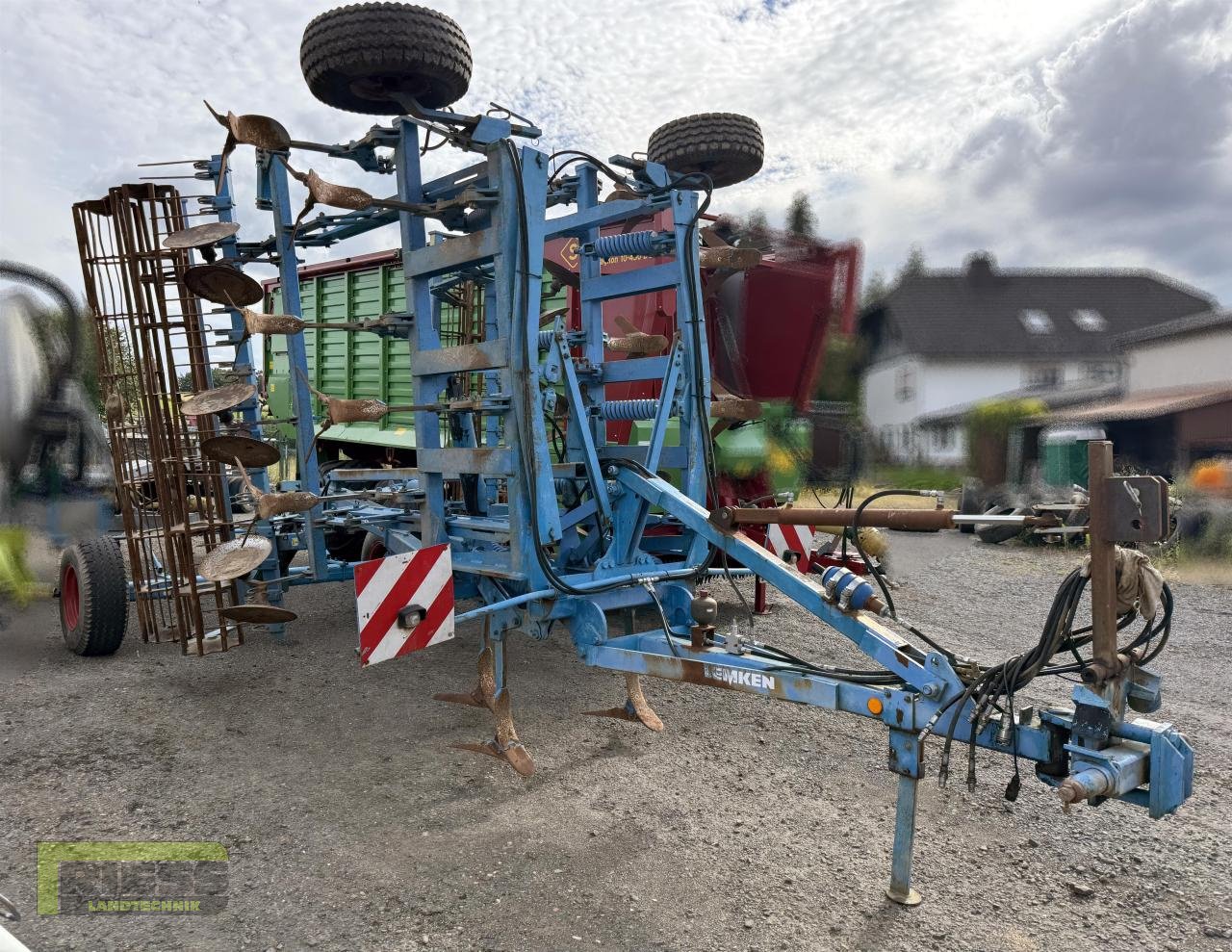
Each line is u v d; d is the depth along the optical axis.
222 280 4.35
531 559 3.93
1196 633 6.57
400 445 8.55
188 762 4.08
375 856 3.23
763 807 3.64
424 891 2.99
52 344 7.40
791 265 6.88
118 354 5.30
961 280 26.70
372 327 4.44
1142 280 27.83
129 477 5.55
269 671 5.49
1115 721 2.48
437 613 3.64
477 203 3.86
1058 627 2.60
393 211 4.69
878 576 3.21
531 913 2.86
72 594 5.82
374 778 3.92
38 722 4.56
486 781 3.89
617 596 4.21
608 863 3.17
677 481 6.03
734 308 6.79
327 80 3.91
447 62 3.81
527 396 3.87
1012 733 2.68
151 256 4.93
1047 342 24.75
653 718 4.39
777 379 6.94
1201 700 5.00
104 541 5.76
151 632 6.38
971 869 3.14
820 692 3.10
